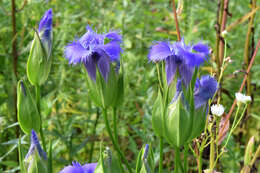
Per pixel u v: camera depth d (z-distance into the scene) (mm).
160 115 451
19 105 466
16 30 667
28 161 443
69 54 459
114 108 479
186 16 678
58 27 706
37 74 478
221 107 473
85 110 640
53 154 583
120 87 474
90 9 772
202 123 454
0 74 656
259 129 647
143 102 664
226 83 658
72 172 458
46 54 477
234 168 600
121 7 769
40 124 477
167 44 448
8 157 607
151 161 453
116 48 461
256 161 562
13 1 641
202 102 450
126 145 654
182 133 444
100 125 658
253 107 682
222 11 588
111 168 438
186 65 440
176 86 443
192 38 600
